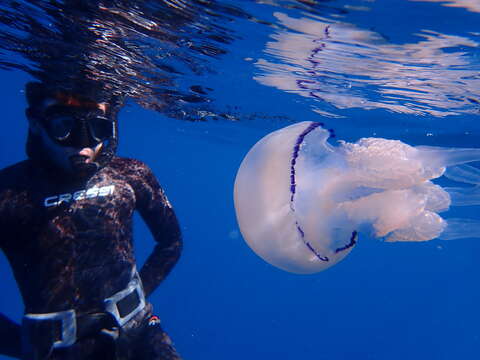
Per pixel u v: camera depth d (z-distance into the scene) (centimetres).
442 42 163
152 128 619
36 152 97
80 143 96
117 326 96
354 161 97
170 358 96
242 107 330
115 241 100
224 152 732
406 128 339
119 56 200
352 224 99
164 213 114
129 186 107
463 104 253
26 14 162
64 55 198
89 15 155
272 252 104
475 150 90
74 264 93
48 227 92
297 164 99
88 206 98
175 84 260
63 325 90
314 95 273
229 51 196
